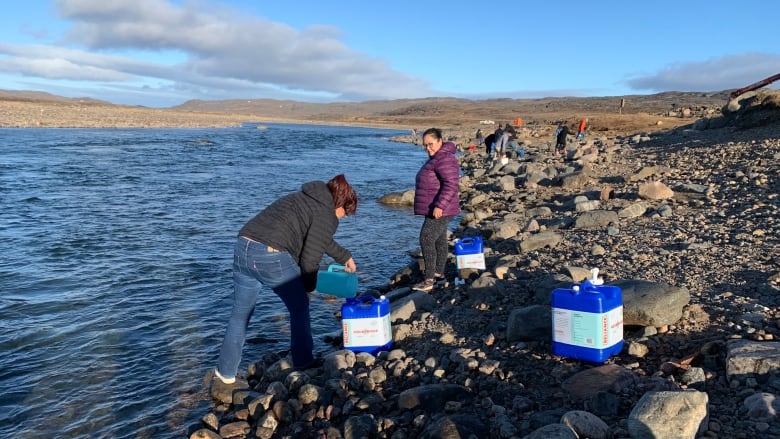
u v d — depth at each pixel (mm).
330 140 56375
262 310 8039
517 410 4320
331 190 5453
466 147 39406
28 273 9383
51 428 5027
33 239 11586
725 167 15898
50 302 8094
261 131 70625
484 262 8609
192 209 15617
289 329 7375
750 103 25125
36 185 18812
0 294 8344
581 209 12750
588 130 45188
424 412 4617
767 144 17656
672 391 3711
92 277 9266
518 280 7816
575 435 3627
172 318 7598
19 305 7941
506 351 5484
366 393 5176
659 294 5605
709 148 20109
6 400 5473
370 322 6059
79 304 8039
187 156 31641
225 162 29281
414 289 8164
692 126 30141
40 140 36844
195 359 6398
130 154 30984
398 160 34438
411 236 12875
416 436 4336
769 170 14039
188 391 5688
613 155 23750
